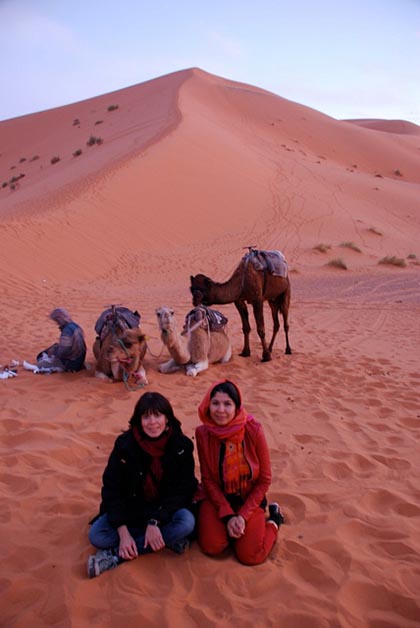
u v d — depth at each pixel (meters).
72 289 18.58
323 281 20.92
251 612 3.30
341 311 14.72
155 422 3.60
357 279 21.17
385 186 49.84
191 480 3.87
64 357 7.87
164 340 7.67
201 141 42.56
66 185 32.84
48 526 4.11
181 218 30.41
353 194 44.34
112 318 7.68
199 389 7.37
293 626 3.20
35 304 15.37
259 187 38.84
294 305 15.74
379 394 7.35
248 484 3.94
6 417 6.12
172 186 33.34
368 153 72.00
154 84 73.12
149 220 28.81
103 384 7.45
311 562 3.73
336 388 7.61
